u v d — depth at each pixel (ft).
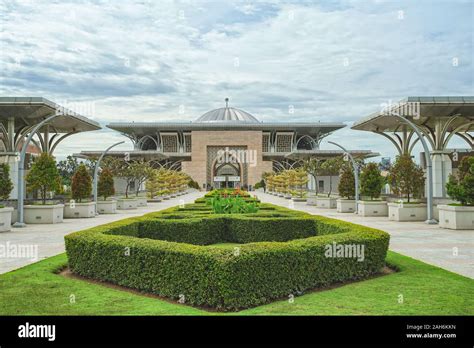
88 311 19.77
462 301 21.04
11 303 20.90
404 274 27.30
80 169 79.56
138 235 40.11
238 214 48.24
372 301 21.17
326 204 107.86
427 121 94.48
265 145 304.71
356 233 28.50
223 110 358.84
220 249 21.52
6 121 94.99
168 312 19.63
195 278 20.93
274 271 21.76
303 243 24.22
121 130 292.20
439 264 31.60
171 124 283.18
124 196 127.85
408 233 51.98
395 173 70.44
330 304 20.70
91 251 26.89
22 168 62.59
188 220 41.45
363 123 98.84
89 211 79.46
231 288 19.75
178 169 298.97
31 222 66.74
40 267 29.17
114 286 25.26
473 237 47.88
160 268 22.77
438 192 89.81
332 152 236.63
